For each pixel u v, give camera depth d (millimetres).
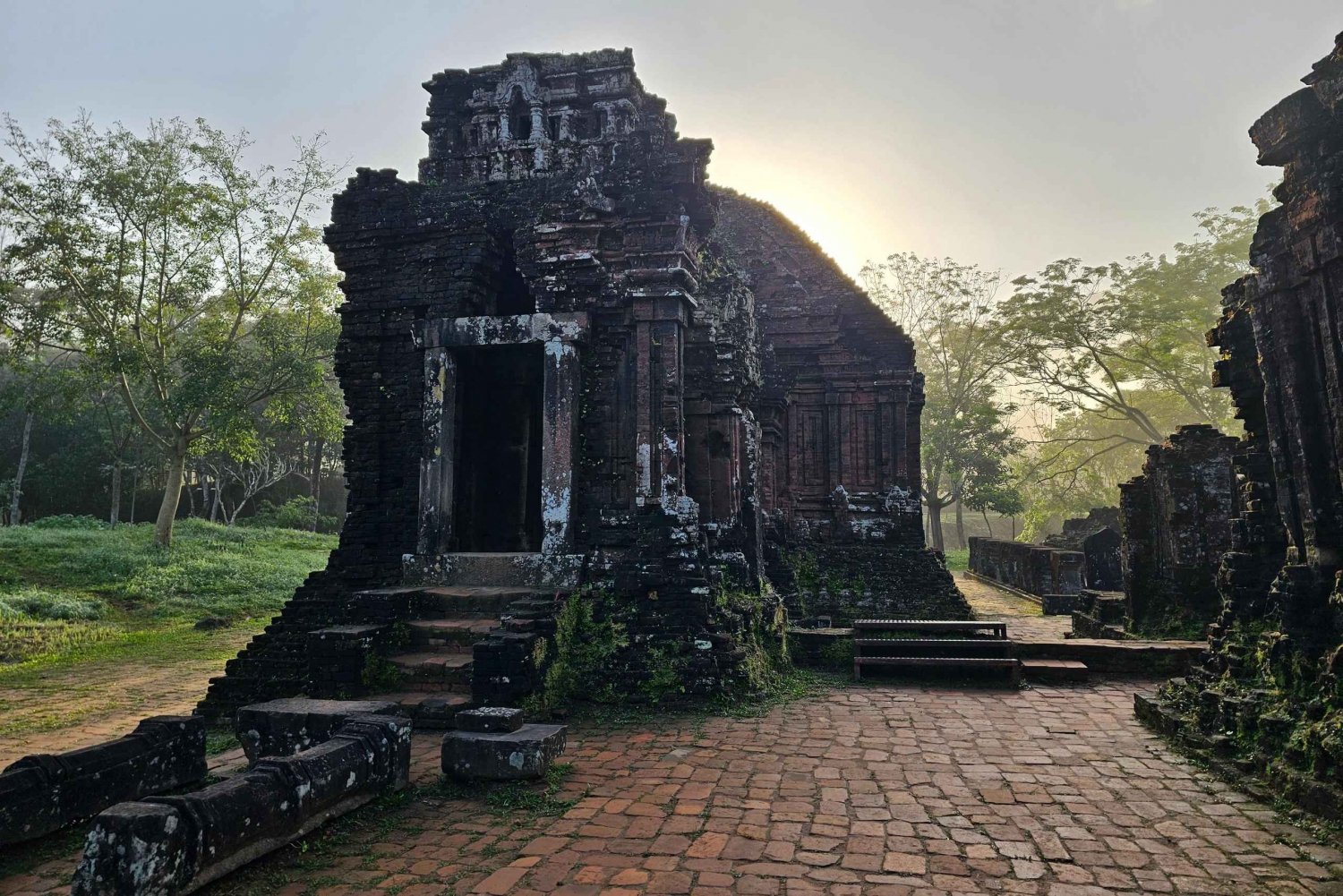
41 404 25891
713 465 10766
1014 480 45031
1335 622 5852
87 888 3643
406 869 4379
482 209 10602
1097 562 20297
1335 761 5051
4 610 17047
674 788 5746
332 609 9812
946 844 4703
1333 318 6070
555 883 4180
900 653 10523
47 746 8242
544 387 9766
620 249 10000
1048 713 8273
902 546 17109
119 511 39219
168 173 23969
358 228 10758
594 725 7629
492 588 9398
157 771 5605
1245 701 6340
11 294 22625
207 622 18000
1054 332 34281
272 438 40031
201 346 26422
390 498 10445
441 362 10102
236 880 4199
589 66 10859
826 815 5176
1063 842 4734
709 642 8594
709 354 10789
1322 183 6035
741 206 18766
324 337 27062
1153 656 10352
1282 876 4270
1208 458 12305
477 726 6160
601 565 9359
